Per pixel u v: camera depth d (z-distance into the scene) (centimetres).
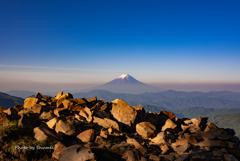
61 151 900
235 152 1004
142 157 875
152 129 1332
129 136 1255
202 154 911
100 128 1292
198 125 1387
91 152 819
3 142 946
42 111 1488
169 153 1002
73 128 1129
